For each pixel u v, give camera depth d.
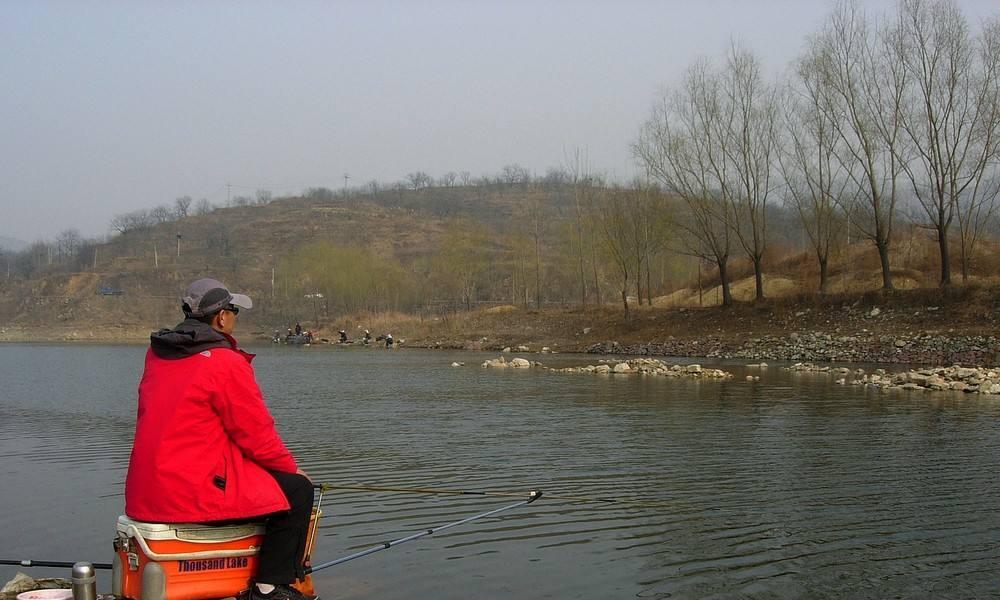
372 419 20.66
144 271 131.00
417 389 29.02
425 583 8.40
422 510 11.26
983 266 56.97
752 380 31.42
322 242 102.62
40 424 20.48
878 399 24.47
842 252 66.69
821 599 8.01
